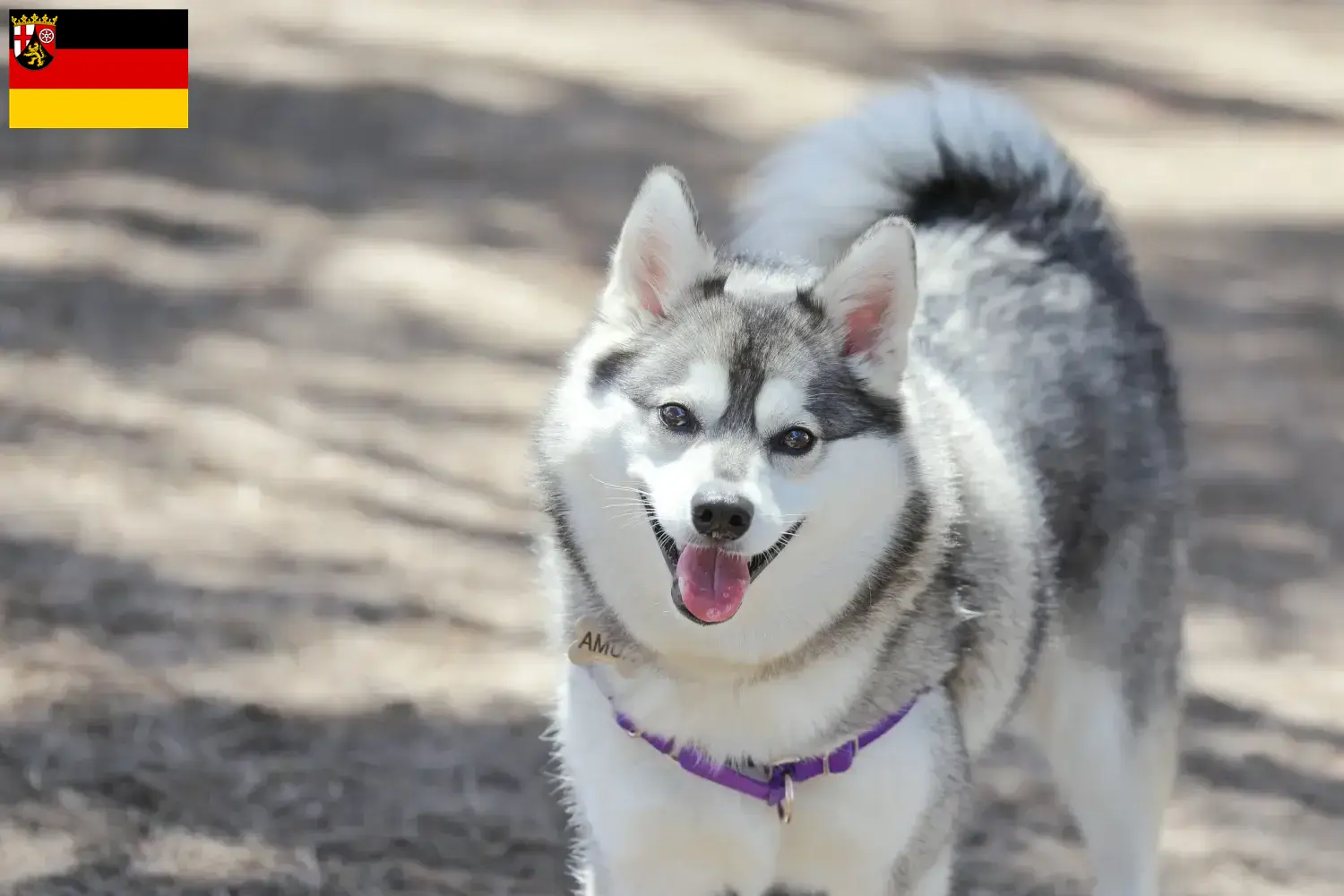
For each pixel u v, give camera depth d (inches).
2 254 383.9
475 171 504.4
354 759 212.7
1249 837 226.5
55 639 229.0
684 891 156.0
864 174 208.1
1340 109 744.3
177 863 184.1
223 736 212.7
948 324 187.6
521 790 210.5
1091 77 740.0
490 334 394.6
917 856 153.0
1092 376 192.2
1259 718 260.7
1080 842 220.2
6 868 178.1
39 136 466.3
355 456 315.9
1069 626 189.6
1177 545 201.9
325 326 381.1
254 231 429.4
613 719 149.6
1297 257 540.1
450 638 250.5
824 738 146.9
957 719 158.1
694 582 138.7
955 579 157.6
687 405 146.2
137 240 407.5
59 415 308.2
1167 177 617.9
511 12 703.7
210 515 279.6
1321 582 315.0
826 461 144.7
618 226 478.0
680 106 606.5
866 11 802.2
